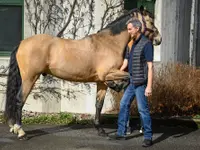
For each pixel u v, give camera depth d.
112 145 6.34
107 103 8.58
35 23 8.71
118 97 8.30
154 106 8.02
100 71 6.53
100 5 8.55
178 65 8.55
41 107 8.73
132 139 6.70
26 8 8.73
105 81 6.61
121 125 6.61
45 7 8.64
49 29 8.69
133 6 9.18
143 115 6.22
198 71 8.45
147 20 6.53
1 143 6.37
